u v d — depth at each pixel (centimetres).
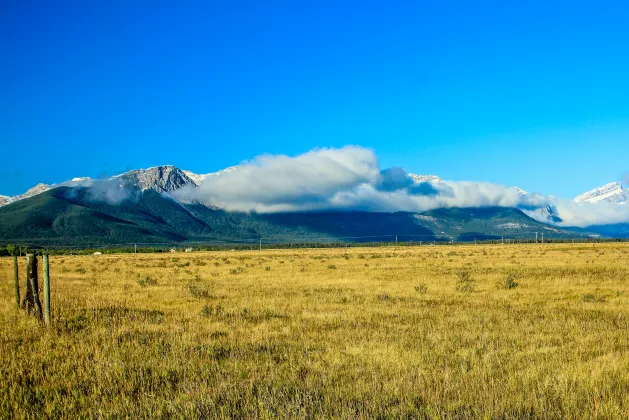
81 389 918
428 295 2400
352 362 1098
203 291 2444
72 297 2281
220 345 1268
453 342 1289
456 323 1574
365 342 1287
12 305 1912
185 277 3853
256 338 1357
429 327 1499
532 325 1527
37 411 812
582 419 756
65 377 993
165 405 827
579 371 991
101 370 1023
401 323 1602
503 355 1150
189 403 827
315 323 1602
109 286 3044
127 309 1889
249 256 9431
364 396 863
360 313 1803
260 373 1020
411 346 1250
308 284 3088
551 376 967
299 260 6812
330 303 2133
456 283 2931
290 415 770
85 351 1187
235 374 1005
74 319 1589
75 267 5712
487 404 809
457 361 1105
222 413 768
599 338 1324
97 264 6512
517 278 3250
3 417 790
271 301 2164
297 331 1469
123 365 1053
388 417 763
